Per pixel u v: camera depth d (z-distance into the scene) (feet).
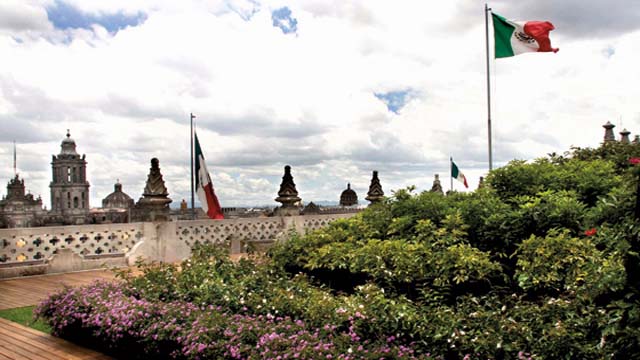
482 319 16.60
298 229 58.23
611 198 14.15
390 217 27.73
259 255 29.27
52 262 41.27
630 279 13.20
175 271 26.71
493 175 27.53
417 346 16.16
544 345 14.64
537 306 17.19
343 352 15.76
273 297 21.61
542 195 23.29
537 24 52.70
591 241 19.45
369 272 22.41
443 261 20.81
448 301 20.47
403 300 18.95
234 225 53.52
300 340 16.42
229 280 25.03
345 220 30.35
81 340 22.15
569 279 18.40
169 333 18.54
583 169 26.40
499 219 22.74
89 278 38.86
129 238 46.57
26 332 23.79
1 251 40.04
